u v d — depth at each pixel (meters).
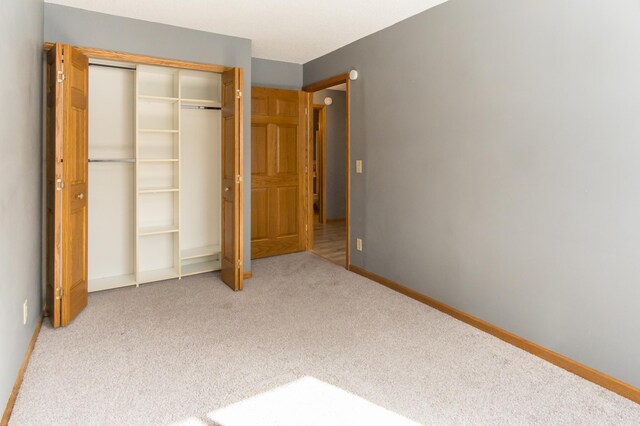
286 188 4.95
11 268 1.90
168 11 3.17
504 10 2.53
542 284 2.38
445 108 3.00
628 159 1.95
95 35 3.16
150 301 3.27
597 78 2.06
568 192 2.22
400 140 3.47
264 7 3.08
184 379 2.10
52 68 2.79
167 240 4.04
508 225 2.57
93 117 3.53
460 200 2.92
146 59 3.38
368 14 3.22
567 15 2.18
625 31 1.94
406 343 2.56
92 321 2.84
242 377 2.13
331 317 2.99
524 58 2.42
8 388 1.80
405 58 3.35
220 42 3.72
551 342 2.35
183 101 3.85
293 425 1.75
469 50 2.78
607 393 2.03
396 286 3.59
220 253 4.10
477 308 2.83
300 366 2.26
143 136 3.82
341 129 7.47
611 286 2.05
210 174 4.26
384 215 3.72
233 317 2.96
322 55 4.52
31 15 2.44
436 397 1.97
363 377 2.14
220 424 1.75
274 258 4.80
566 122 2.21
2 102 1.73
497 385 2.08
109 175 3.65
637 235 1.94
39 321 2.74
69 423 1.73
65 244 2.71
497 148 2.62
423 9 3.11
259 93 4.62
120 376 2.12
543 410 1.87
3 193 1.74
